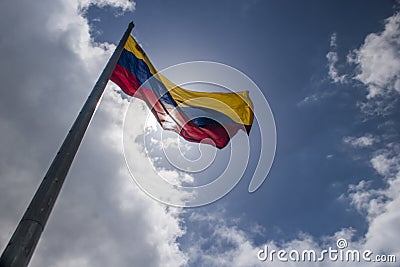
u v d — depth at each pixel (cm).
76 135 629
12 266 393
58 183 524
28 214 458
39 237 451
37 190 500
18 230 436
